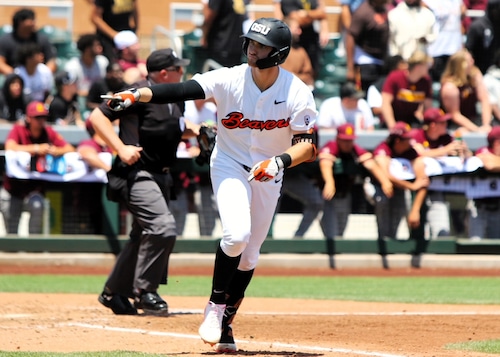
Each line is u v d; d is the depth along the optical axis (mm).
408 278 44000
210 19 52062
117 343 21297
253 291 37625
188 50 53062
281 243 47188
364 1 53625
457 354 19703
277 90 19031
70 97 49406
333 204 46875
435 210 47812
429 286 40375
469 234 48500
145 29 61906
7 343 21172
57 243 45875
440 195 47750
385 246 47719
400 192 47312
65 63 56281
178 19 59219
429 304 32656
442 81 51469
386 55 52625
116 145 27453
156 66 28516
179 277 43000
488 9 54812
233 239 18609
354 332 24125
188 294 36094
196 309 30297
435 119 46938
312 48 53969
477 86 51844
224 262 19047
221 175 19344
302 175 46500
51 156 45031
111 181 28453
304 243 47250
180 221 46062
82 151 45219
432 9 54125
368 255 47688
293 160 18672
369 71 53125
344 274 45469
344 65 56219
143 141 28000
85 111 51031
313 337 23125
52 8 59562
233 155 19469
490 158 47781
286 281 42156
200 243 46469
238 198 18969
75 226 46062
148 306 27750
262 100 18891
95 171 45562
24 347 20500
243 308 30656
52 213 45781
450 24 54562
